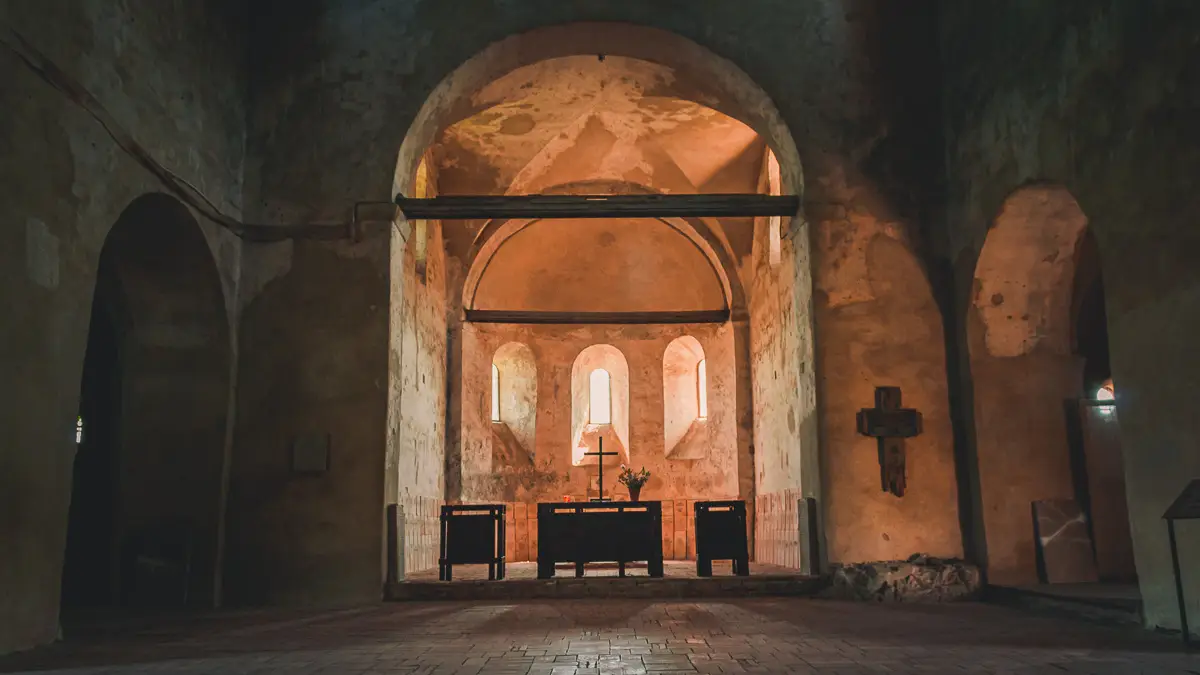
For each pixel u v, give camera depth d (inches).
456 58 458.0
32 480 282.4
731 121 601.6
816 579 415.8
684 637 285.0
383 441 423.2
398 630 309.4
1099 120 324.2
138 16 354.9
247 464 422.0
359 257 440.1
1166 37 287.9
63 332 300.8
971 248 424.5
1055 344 425.7
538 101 577.0
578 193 671.1
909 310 439.8
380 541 413.7
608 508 438.0
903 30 465.4
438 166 637.3
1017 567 406.3
